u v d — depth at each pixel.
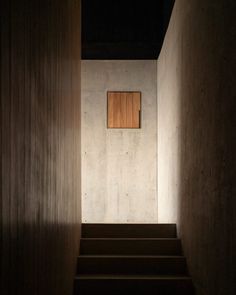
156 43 7.79
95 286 4.35
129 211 8.03
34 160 2.29
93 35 7.84
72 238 4.30
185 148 4.71
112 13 7.89
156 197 8.05
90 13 7.88
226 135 2.93
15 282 1.86
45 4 2.66
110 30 7.85
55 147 3.10
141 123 8.16
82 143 8.11
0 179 1.65
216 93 3.24
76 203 4.82
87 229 5.52
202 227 3.77
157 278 4.37
